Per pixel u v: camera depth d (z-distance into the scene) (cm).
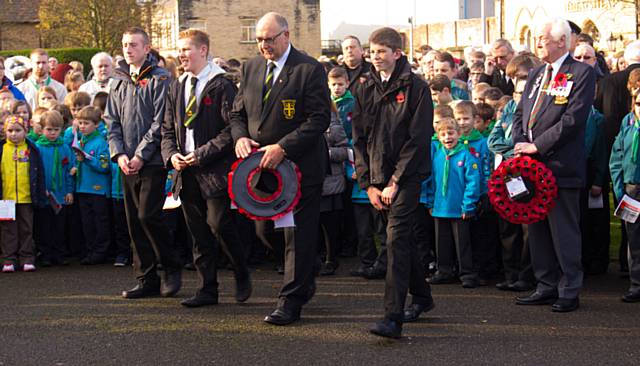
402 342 673
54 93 1177
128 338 690
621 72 910
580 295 830
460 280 909
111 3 3862
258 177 717
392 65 700
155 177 805
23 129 990
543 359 629
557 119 765
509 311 769
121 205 1009
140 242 828
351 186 1000
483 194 877
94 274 955
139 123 808
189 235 989
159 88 809
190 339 685
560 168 768
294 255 730
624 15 4044
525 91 796
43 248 1017
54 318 755
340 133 942
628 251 824
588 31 4366
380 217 921
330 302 806
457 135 880
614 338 679
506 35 5372
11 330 719
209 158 757
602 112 926
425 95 693
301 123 728
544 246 790
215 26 5206
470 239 896
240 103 745
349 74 1059
